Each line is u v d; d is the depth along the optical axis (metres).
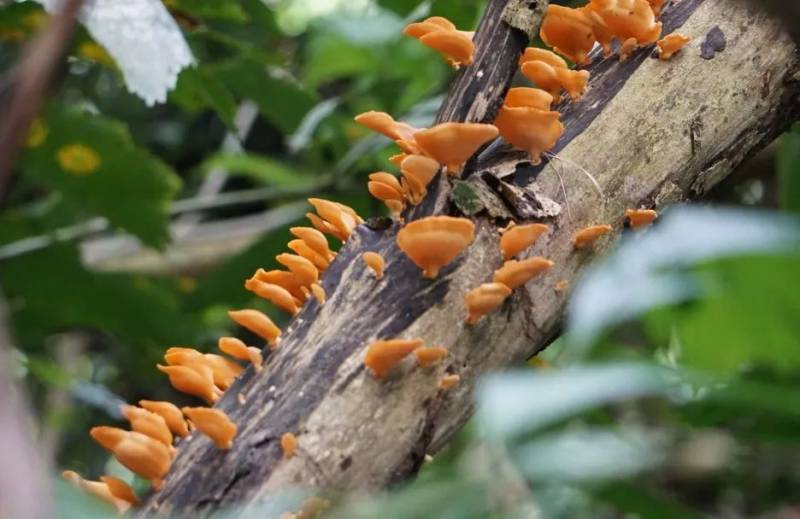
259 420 0.85
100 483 0.86
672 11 0.93
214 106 1.14
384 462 0.85
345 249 0.88
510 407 0.69
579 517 0.82
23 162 1.12
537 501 0.75
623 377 0.70
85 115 1.10
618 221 0.89
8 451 0.52
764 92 0.92
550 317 0.88
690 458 1.13
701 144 0.91
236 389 0.86
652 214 0.89
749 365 0.91
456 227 0.84
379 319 0.86
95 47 1.05
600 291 0.70
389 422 0.85
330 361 0.85
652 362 0.72
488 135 0.85
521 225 0.87
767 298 0.73
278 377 0.86
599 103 0.91
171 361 0.88
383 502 0.73
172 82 0.94
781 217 0.71
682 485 1.15
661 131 0.90
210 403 0.87
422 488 0.74
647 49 0.92
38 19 1.04
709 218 0.70
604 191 0.89
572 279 0.88
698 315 0.81
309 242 0.89
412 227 0.85
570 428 0.88
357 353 0.85
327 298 0.87
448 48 0.88
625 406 1.14
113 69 1.08
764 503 1.15
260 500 0.83
